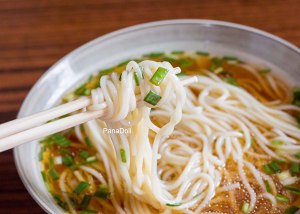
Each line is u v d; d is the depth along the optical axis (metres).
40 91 0.30
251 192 0.27
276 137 0.30
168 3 0.42
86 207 0.26
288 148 0.29
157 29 0.34
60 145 0.30
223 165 0.28
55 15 0.42
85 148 0.30
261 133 0.30
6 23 0.42
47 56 0.38
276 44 0.32
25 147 0.27
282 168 0.28
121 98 0.23
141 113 0.24
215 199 0.27
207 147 0.29
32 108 0.29
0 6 0.44
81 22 0.41
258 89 0.33
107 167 0.29
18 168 0.25
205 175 0.27
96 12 0.42
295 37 0.37
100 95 0.23
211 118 0.31
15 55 0.38
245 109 0.32
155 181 0.25
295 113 0.31
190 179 0.27
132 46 0.34
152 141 0.29
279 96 0.32
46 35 0.40
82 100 0.23
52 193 0.27
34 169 0.27
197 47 0.35
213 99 0.32
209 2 0.42
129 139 0.25
